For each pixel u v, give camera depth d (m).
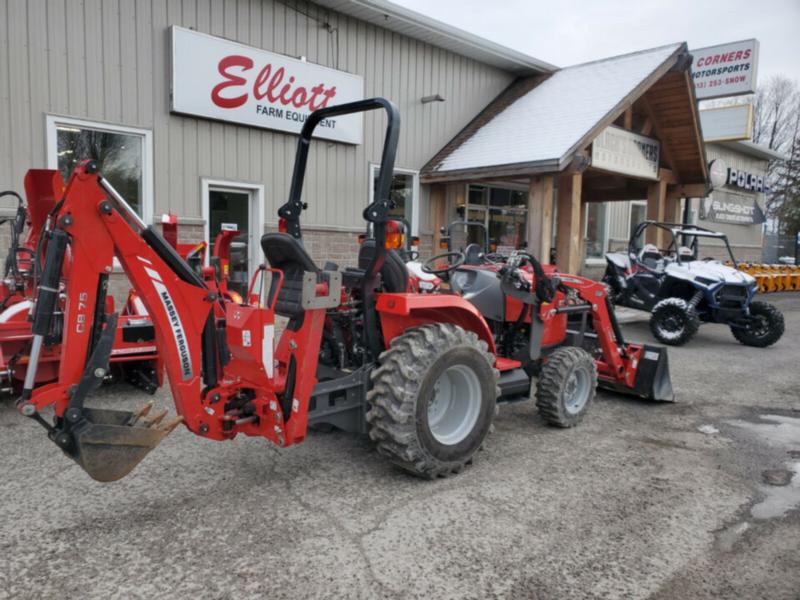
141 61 7.19
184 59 7.39
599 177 12.39
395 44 9.88
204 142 7.79
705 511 3.05
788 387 5.89
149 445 2.65
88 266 2.52
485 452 3.85
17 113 6.41
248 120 8.05
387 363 3.20
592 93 10.26
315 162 8.98
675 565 2.54
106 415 2.63
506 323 4.77
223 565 2.45
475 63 11.39
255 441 3.91
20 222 4.80
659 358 4.95
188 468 3.45
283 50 8.43
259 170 8.34
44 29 6.50
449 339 3.29
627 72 10.45
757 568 2.54
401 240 3.15
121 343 4.54
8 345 4.17
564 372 4.23
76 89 6.75
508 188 12.71
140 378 5.04
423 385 3.17
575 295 4.79
